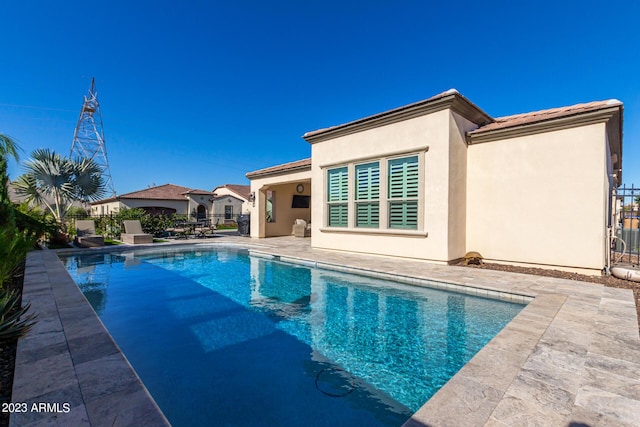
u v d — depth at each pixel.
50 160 16.03
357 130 10.02
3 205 9.48
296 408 2.81
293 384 3.23
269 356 3.89
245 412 2.75
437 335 4.51
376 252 9.66
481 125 9.43
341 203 10.71
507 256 8.01
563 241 7.17
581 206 6.92
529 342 3.28
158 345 4.22
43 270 7.70
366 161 9.78
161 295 6.81
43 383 2.43
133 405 2.14
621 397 2.26
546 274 6.95
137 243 14.33
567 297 5.07
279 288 7.35
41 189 16.23
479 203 8.48
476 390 2.36
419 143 8.48
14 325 3.38
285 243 14.30
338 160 10.68
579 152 6.93
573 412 2.08
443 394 2.31
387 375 3.42
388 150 9.20
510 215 7.95
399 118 8.88
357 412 2.74
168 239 16.56
